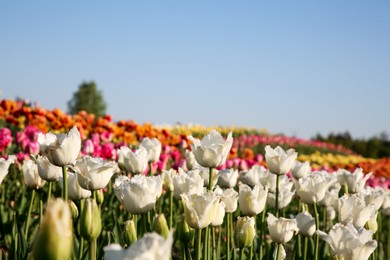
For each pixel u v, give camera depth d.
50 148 2.91
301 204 5.64
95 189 2.95
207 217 2.85
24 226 4.68
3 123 12.48
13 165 7.62
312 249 4.95
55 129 10.94
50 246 1.44
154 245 1.44
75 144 2.95
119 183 3.64
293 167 4.81
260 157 11.49
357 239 2.80
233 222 5.86
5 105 10.87
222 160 3.56
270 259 4.06
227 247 3.72
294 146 29.53
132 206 3.02
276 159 4.14
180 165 6.89
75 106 79.19
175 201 7.32
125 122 11.36
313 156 21.78
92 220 2.27
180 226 3.10
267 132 34.06
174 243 6.30
